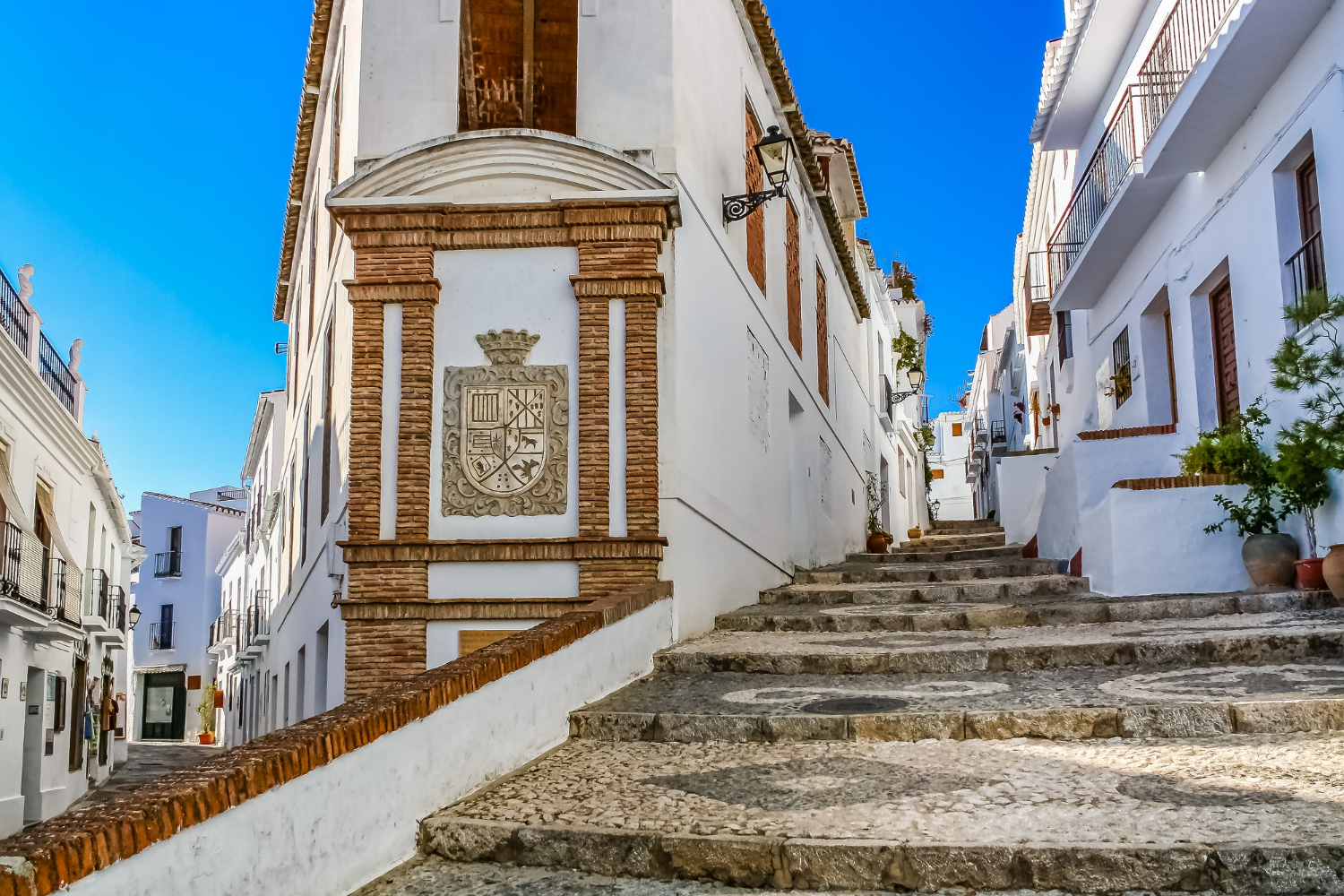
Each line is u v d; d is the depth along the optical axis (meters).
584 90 10.30
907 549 22.06
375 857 4.61
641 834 4.55
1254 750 5.55
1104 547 11.44
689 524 9.97
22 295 18.58
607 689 7.76
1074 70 16.58
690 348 10.23
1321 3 9.87
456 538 9.62
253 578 31.80
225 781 3.74
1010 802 4.82
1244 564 10.63
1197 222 13.10
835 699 7.23
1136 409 15.78
